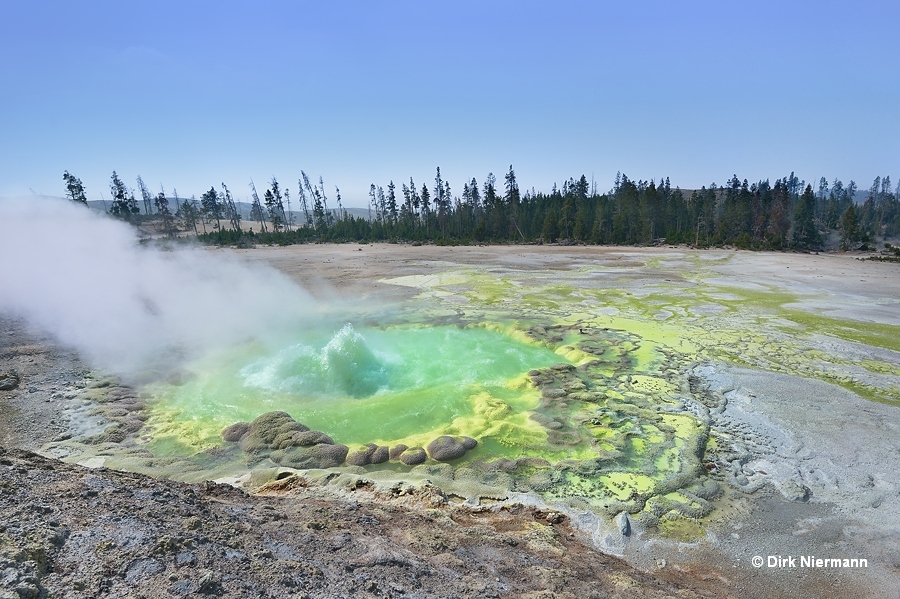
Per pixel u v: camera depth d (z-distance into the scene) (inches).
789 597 221.9
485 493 299.6
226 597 134.3
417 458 336.5
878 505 287.0
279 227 2910.9
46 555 138.1
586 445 358.9
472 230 2508.6
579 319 701.9
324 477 310.3
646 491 302.5
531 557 220.7
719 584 229.6
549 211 2300.7
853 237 2213.3
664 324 676.1
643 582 215.2
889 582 230.5
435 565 193.2
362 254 1694.1
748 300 839.1
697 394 442.0
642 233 2225.6
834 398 429.4
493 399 425.4
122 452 340.8
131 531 159.5
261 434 362.3
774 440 362.0
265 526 199.8
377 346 577.6
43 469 210.1
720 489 305.9
